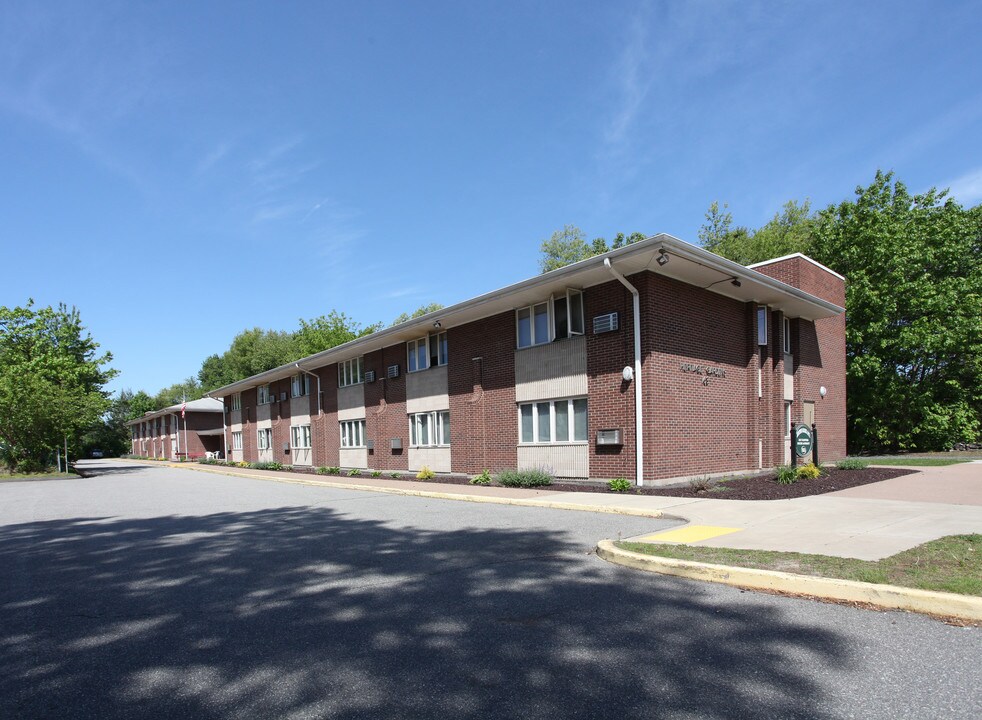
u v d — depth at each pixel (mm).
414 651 4508
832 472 16781
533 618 5215
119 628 5238
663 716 3408
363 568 7273
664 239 12492
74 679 4137
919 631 4625
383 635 4879
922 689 3664
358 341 24406
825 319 21672
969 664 3998
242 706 3668
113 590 6562
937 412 26000
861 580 5492
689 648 4422
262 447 37875
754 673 3959
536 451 17109
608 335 15195
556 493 14148
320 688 3902
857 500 11102
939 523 8383
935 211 28031
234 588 6516
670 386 14781
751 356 17391
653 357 14383
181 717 3545
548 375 16828
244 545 9078
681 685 3807
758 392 17422
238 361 81062
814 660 4141
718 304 16656
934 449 27062
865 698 3564
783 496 12031
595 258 13961
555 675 4012
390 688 3875
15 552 8992
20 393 31984
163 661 4438
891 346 26000
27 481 27906
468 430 19438
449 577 6719
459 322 20234
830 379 21641
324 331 65250
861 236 27062
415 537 9266
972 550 6477
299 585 6559
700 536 8172
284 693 3838
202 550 8758
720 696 3643
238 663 4359
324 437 29594
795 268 19719
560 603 5621
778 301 17719
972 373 26391
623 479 14211
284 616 5461
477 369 19266
